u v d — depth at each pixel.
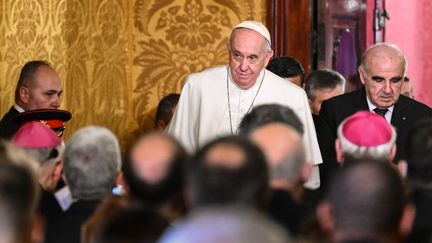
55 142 9.15
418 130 7.74
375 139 8.82
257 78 11.91
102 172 7.70
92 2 16.64
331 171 12.09
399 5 22.27
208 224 4.58
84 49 16.50
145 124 17.64
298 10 17.98
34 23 15.36
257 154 6.08
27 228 5.61
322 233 6.23
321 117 12.41
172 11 17.66
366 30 19.23
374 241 5.73
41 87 12.67
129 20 17.50
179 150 6.92
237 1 17.81
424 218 7.26
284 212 7.19
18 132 9.18
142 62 17.61
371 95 11.87
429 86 22.67
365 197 5.84
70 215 7.60
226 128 11.88
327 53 18.45
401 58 11.76
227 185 5.92
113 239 5.66
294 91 12.04
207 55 17.80
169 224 5.80
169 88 17.72
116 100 17.30
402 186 6.11
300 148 7.37
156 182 6.82
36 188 5.81
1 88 14.48
